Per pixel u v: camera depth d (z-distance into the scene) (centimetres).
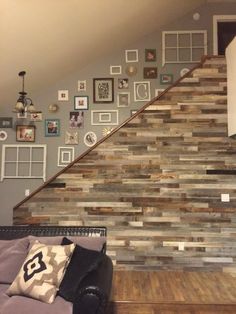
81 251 266
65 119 489
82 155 449
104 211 444
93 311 221
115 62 492
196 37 489
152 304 313
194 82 443
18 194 482
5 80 413
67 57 436
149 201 440
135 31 462
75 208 447
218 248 427
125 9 391
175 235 433
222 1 488
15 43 350
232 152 435
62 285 247
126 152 446
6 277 278
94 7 356
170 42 490
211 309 309
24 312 221
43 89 490
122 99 487
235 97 389
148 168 443
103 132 485
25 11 309
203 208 433
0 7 289
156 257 432
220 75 441
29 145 487
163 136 443
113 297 324
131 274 409
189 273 415
